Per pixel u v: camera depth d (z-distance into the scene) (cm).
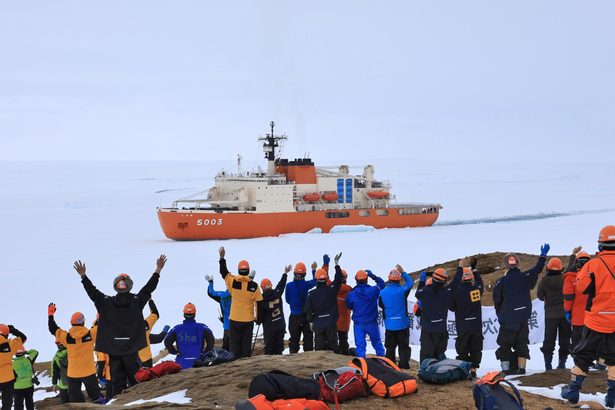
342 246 6856
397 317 1398
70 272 5122
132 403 1098
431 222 9781
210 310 3450
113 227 9769
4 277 4825
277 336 1520
